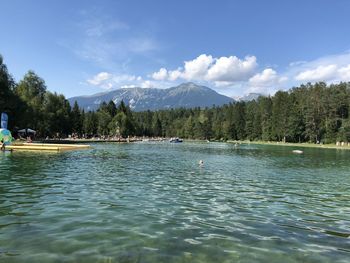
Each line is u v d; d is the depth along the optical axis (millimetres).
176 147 78688
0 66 63156
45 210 12156
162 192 16734
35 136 88562
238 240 9422
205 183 20422
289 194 17359
